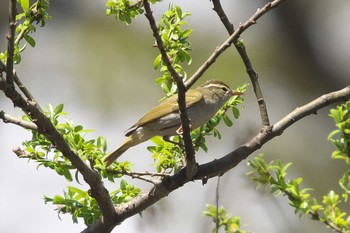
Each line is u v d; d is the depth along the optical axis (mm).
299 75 17859
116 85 17281
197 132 9273
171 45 8414
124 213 7879
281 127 8328
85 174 7352
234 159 8156
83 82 17375
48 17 7824
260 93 8477
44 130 6930
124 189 8398
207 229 8984
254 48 17797
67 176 7805
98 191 7543
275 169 7758
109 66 17344
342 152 7680
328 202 7672
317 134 16953
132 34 17438
